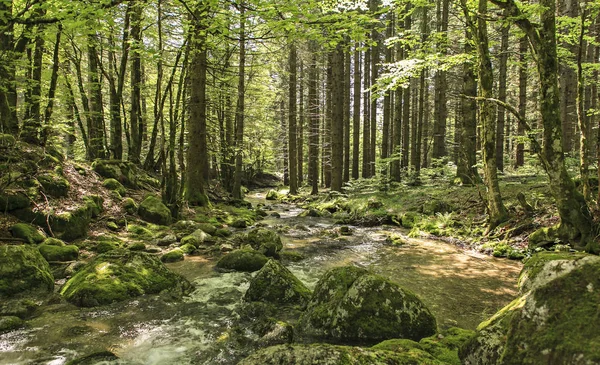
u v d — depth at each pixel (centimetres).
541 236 785
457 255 845
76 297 509
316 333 434
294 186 2300
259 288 550
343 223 1331
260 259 720
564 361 214
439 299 567
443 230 1051
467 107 1380
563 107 1545
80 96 1508
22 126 917
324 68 2638
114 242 812
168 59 1310
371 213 1344
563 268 260
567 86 1541
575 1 1330
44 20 573
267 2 600
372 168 2527
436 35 1071
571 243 723
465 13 889
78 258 696
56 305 501
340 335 422
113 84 1461
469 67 1302
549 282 253
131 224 955
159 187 1416
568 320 229
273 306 518
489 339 293
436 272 710
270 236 873
